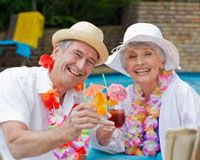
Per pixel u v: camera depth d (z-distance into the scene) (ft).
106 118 8.45
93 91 8.59
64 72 8.41
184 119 10.39
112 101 9.65
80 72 8.36
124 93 9.77
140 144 11.03
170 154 5.75
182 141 5.67
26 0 34.19
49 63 8.60
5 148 8.41
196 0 36.63
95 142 10.87
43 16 32.48
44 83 8.46
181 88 10.56
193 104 10.39
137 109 10.96
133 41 10.32
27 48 28.89
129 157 10.85
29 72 8.53
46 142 7.29
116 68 11.23
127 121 11.06
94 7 36.94
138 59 10.39
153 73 10.48
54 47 8.70
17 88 8.23
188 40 34.65
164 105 10.61
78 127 7.01
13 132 7.64
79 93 8.93
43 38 33.47
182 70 33.60
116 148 10.99
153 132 10.80
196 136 5.57
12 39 29.35
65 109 8.74
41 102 8.50
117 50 10.81
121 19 37.52
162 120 10.62
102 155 10.98
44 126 8.64
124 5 36.65
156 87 10.73
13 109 7.99
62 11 36.42
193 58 34.40
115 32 36.42
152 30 10.46
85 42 8.27
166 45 10.32
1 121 7.84
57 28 34.99
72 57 8.32
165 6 34.60
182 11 34.60
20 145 7.50
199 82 29.50
